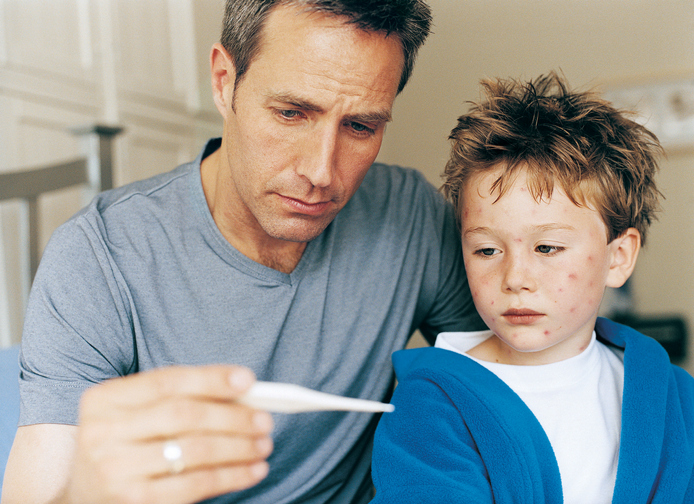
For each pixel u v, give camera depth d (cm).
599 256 69
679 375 77
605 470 68
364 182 92
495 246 70
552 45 316
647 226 82
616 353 80
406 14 63
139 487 39
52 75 258
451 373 71
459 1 326
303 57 60
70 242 74
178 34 330
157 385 39
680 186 297
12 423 98
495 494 63
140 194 81
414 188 95
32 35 251
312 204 66
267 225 69
